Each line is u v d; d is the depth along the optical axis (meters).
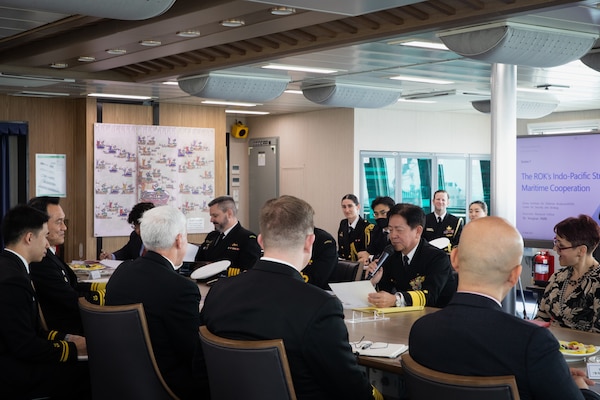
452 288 5.01
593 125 12.86
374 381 3.65
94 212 11.23
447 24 5.84
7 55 8.12
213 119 12.28
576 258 4.21
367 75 8.85
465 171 13.61
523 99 10.89
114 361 3.32
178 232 3.66
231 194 14.11
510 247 2.46
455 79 9.16
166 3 4.61
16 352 3.79
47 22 6.31
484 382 2.25
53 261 4.92
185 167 11.99
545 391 2.32
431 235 10.00
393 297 4.47
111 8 4.49
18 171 11.05
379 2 4.86
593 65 7.32
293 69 8.38
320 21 5.82
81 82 9.26
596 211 6.75
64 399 4.11
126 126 11.45
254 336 2.69
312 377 2.71
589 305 4.14
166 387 3.31
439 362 2.45
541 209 7.06
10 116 10.88
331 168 12.53
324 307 2.70
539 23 5.73
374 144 12.39
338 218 12.42
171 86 9.69
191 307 3.50
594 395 2.65
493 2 5.41
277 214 2.87
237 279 2.90
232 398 2.66
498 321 2.40
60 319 4.85
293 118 13.23
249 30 6.22
